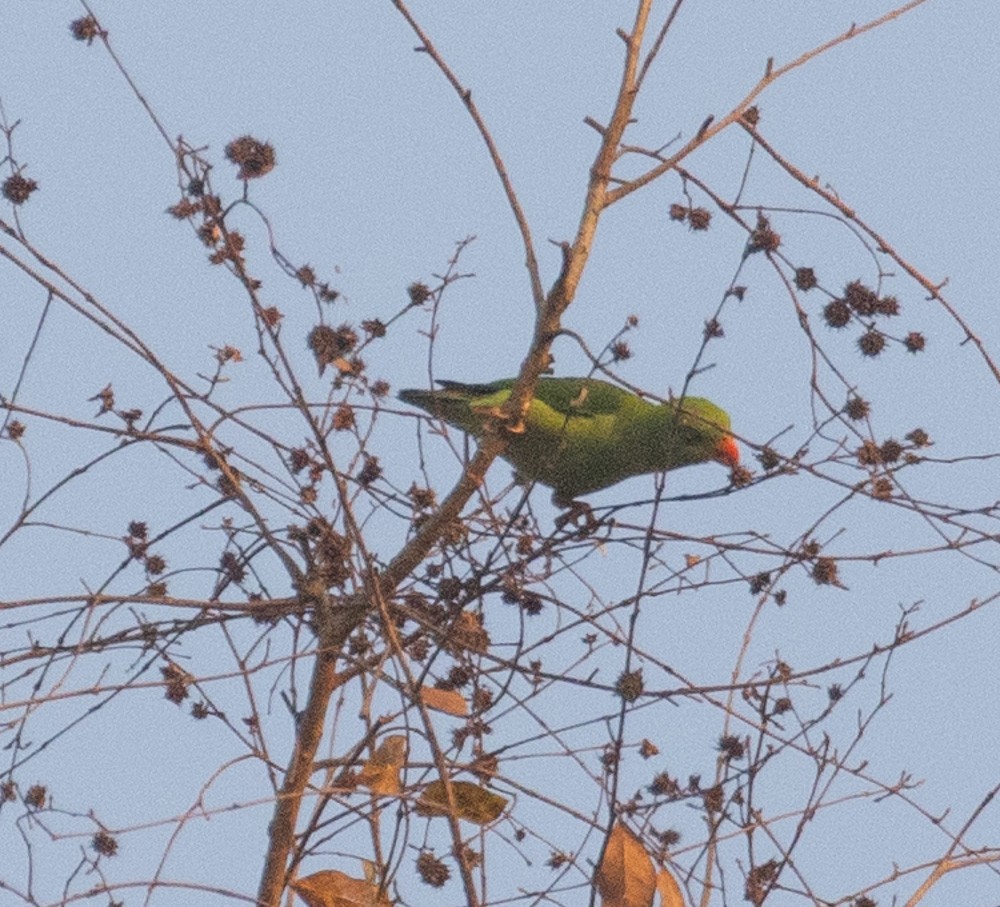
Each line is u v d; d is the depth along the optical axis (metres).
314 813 9.44
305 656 9.46
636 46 10.20
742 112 10.02
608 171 10.09
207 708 10.13
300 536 10.65
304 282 10.25
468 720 10.12
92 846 8.94
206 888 7.90
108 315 9.70
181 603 9.91
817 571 10.23
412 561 10.29
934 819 9.70
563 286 9.94
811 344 10.01
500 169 10.27
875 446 9.82
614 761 8.72
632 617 8.68
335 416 10.80
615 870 9.16
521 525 10.62
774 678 9.88
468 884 8.35
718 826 9.55
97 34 9.59
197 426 10.13
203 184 9.58
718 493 10.38
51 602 9.55
